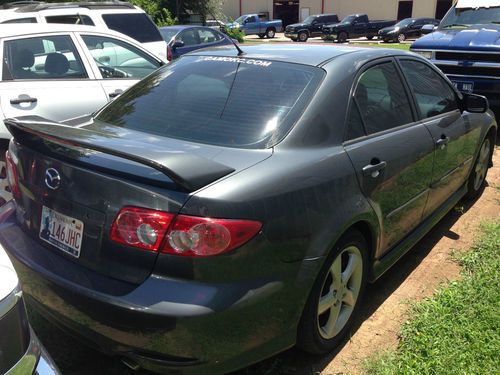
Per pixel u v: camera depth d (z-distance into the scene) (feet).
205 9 95.96
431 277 12.22
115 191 7.44
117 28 27.96
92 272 7.68
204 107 9.59
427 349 9.23
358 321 10.50
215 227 7.03
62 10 25.91
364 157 9.54
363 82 10.36
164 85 10.68
